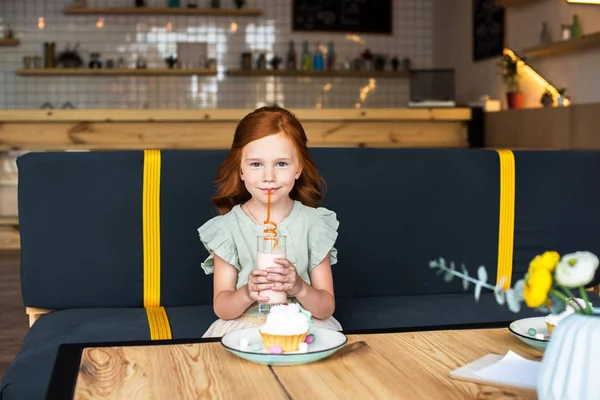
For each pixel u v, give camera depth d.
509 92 5.49
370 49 7.49
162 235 2.21
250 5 7.36
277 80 7.43
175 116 4.74
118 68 7.06
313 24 7.40
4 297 4.09
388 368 1.09
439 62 7.45
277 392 0.99
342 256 2.33
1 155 5.39
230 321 1.59
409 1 7.53
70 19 7.22
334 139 4.83
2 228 5.56
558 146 4.61
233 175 1.74
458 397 0.97
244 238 1.71
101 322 2.01
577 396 0.86
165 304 2.22
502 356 1.15
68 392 1.00
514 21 5.86
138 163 2.20
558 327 0.90
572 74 5.04
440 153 2.41
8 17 7.17
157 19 7.29
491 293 2.44
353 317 2.09
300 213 1.74
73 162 2.18
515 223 2.47
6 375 1.74
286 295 1.50
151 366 1.11
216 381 1.04
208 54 7.37
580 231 2.52
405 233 2.37
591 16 4.75
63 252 2.18
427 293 2.40
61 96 7.25
